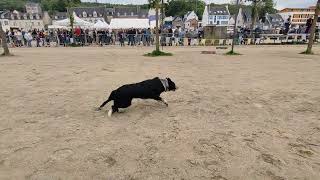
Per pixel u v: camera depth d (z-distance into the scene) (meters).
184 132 5.12
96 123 5.59
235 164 4.00
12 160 4.11
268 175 3.73
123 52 20.78
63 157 4.20
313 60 15.84
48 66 13.17
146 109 6.50
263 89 8.42
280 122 5.64
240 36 30.23
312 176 3.71
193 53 20.02
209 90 8.30
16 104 6.88
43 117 5.94
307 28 31.12
